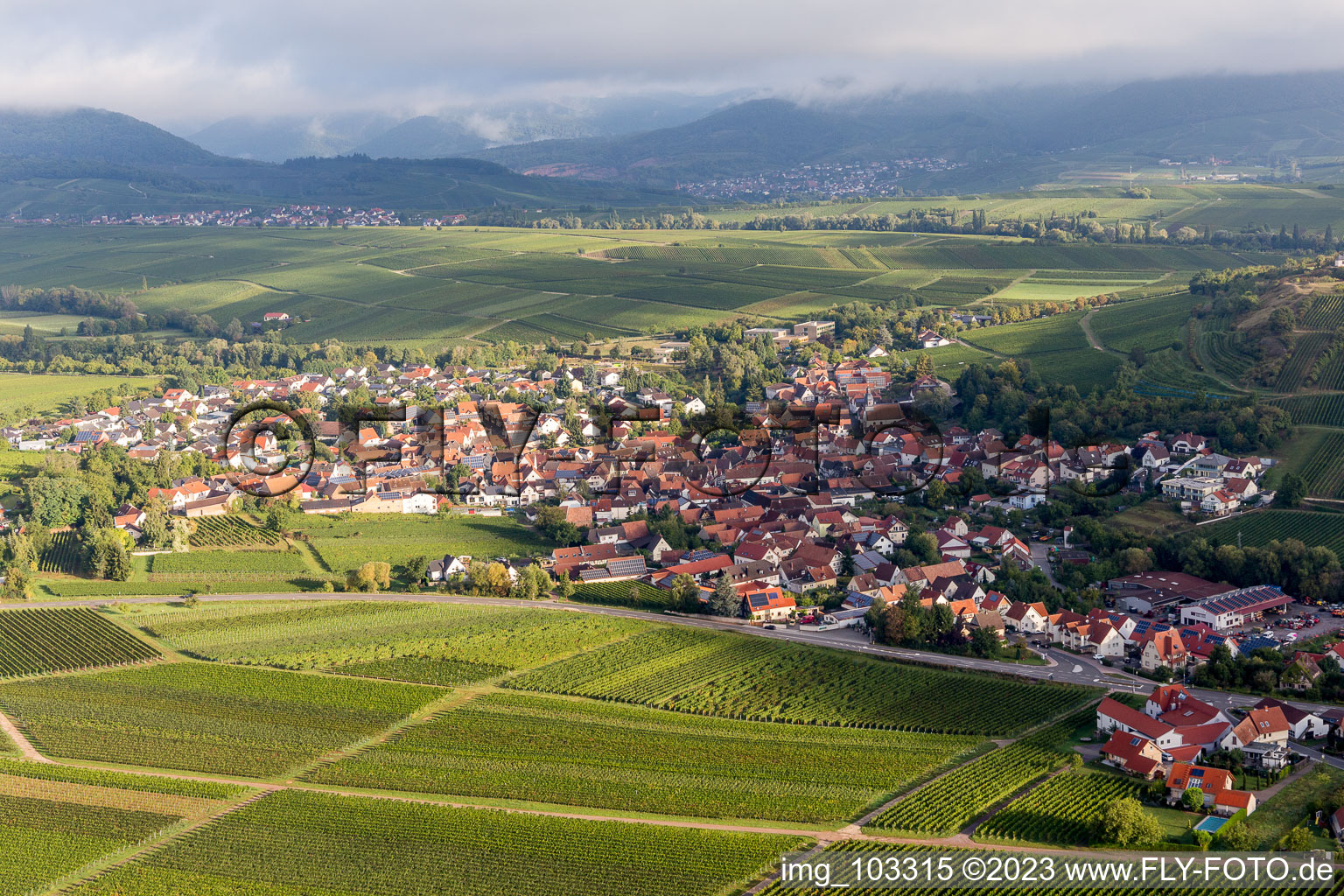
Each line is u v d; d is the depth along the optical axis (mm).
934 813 155375
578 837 152000
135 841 155250
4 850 153125
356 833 155000
